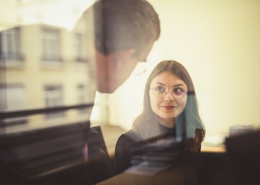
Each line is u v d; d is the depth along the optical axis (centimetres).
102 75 96
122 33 96
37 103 92
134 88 94
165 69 92
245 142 86
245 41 85
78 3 96
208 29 88
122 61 95
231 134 87
